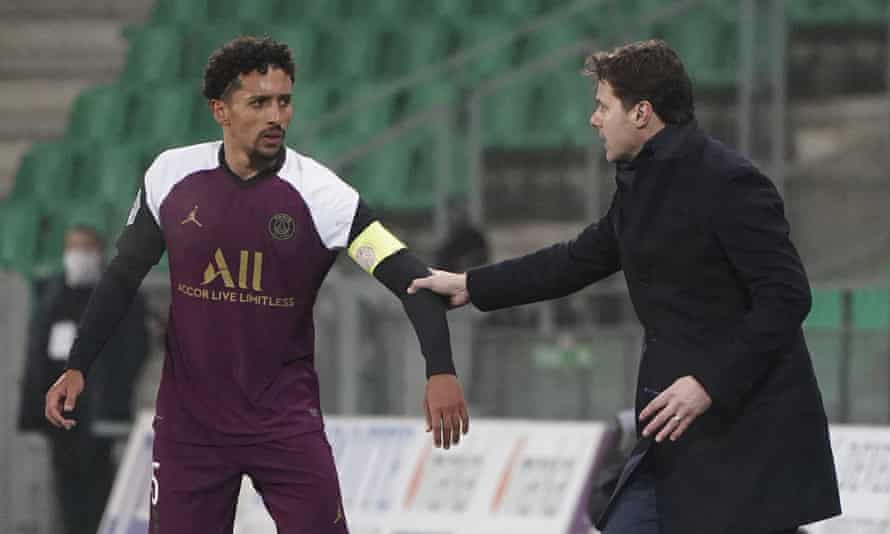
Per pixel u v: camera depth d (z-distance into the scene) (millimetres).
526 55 42625
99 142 45625
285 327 15094
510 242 35500
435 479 27328
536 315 28391
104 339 15367
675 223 14266
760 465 14242
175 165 15164
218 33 48250
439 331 15039
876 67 33562
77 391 15273
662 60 14500
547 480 26516
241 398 15062
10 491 30125
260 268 14930
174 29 48562
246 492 27875
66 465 29312
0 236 42469
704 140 14438
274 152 14867
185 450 15156
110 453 29562
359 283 29031
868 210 31906
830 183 32125
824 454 14445
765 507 14219
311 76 45688
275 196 14922
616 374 27906
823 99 33344
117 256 15367
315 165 15219
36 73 49781
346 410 28969
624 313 28000
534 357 28359
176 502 15195
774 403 14297
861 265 31516
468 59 39156
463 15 47062
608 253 15422
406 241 35500
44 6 51000
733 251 14094
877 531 24188
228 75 14750
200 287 14977
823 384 26594
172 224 14992
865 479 24484
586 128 36125
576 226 35594
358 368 28984
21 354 30312
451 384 14914
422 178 36250
